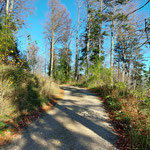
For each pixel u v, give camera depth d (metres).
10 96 4.80
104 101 7.70
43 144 2.75
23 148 2.54
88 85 15.43
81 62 23.55
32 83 7.56
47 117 4.59
